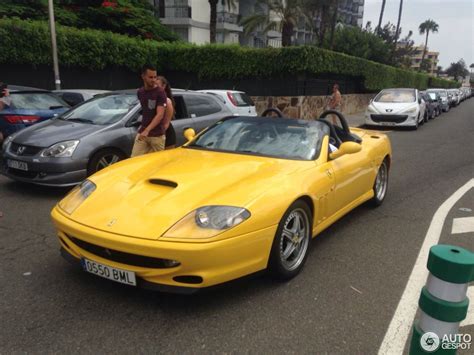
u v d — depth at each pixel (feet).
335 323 9.41
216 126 15.53
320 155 13.28
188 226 9.16
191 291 9.12
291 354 8.30
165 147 18.48
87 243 9.80
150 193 10.41
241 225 9.41
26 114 26.20
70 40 51.13
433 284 5.66
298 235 11.58
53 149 18.22
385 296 10.69
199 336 8.77
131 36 74.18
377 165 17.53
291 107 59.26
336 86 50.78
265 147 13.65
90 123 20.62
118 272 9.46
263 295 10.53
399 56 164.86
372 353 8.41
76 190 11.41
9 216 16.14
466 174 26.53
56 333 8.76
